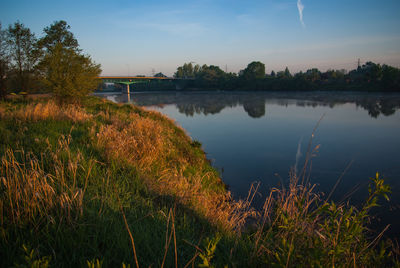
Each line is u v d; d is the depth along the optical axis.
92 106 18.27
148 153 6.82
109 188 3.92
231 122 25.30
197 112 35.81
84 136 6.98
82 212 2.81
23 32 21.89
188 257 2.49
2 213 2.61
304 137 17.20
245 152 13.37
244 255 2.60
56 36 30.53
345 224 1.81
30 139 5.95
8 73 21.30
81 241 2.39
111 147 5.86
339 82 83.62
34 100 18.42
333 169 10.45
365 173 9.86
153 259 2.36
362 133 18.11
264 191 7.99
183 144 11.14
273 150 13.80
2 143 5.42
